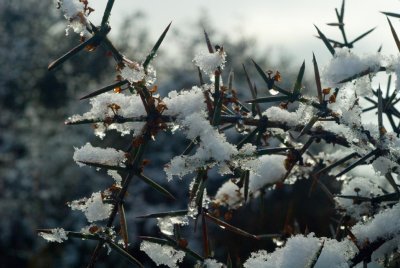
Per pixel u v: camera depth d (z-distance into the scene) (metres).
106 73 4.26
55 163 3.52
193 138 0.42
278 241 0.50
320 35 0.46
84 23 0.42
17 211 3.34
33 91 4.12
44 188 3.44
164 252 0.45
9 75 4.03
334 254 0.43
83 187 3.53
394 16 0.46
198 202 0.44
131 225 3.12
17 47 4.09
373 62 0.44
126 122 0.44
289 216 0.51
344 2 0.50
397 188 0.46
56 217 3.39
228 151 0.42
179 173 0.42
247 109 0.47
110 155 0.43
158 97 0.43
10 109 4.03
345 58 0.44
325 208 1.65
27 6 4.21
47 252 3.22
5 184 3.42
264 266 0.44
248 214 2.10
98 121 0.43
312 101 0.44
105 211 0.43
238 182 0.45
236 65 4.36
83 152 0.43
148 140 0.42
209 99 0.43
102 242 0.43
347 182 0.52
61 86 4.16
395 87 0.43
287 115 0.45
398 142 0.44
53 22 4.29
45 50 4.20
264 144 0.48
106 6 0.41
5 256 3.24
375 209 0.48
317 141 0.46
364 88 0.45
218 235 2.22
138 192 3.31
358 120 0.44
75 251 3.18
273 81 0.44
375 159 0.45
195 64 0.44
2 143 3.73
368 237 0.44
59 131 3.84
